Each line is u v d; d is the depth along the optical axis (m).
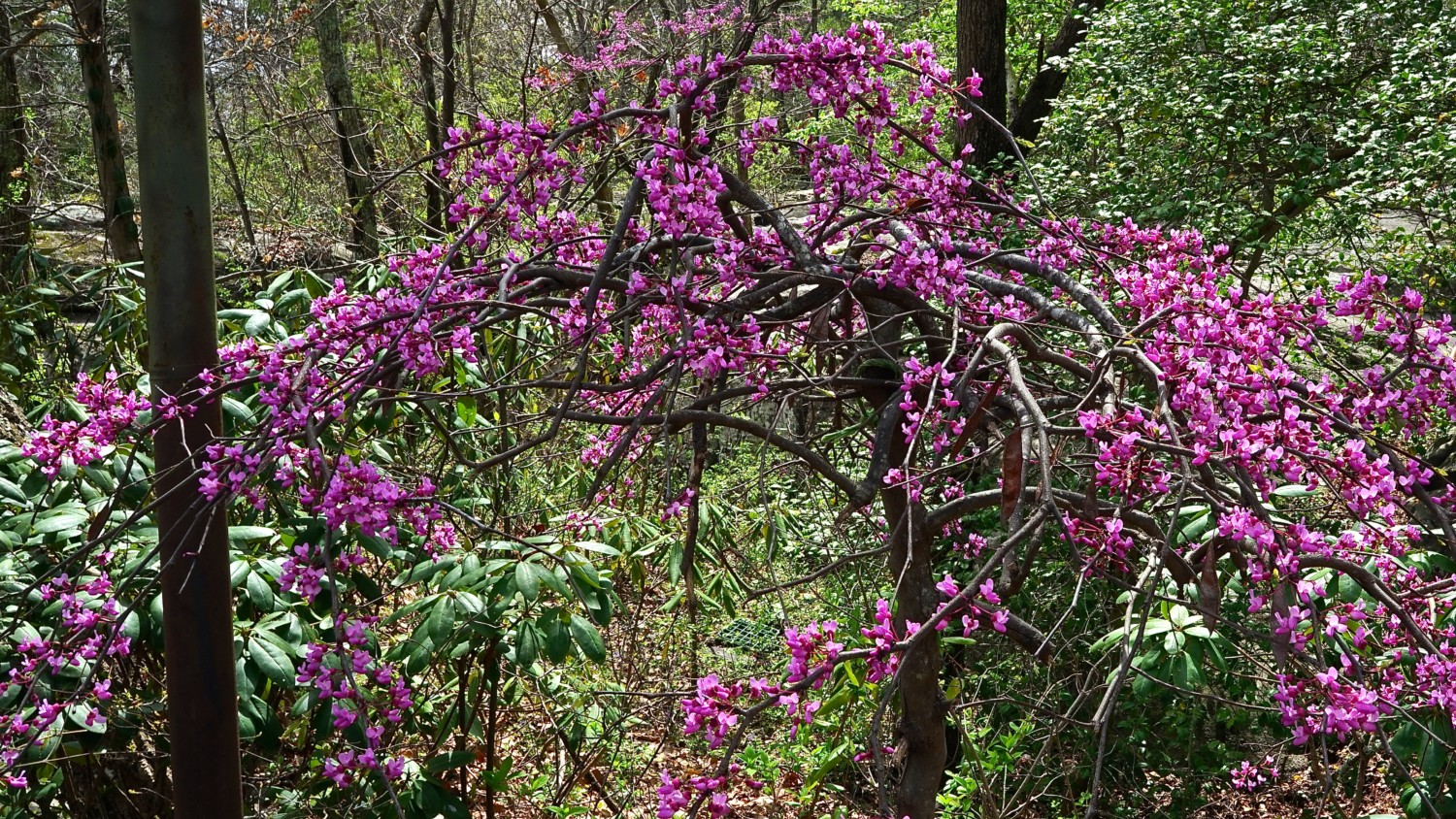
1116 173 5.10
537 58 8.04
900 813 2.21
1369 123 4.70
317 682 1.65
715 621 4.54
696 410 1.88
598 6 8.27
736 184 1.96
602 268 1.70
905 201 2.15
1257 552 1.46
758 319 1.97
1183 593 2.26
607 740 3.41
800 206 2.25
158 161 1.75
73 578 1.84
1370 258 4.88
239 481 1.67
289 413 1.71
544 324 2.73
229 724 1.86
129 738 2.40
